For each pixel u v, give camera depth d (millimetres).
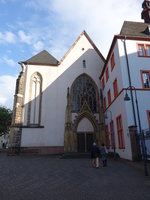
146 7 25547
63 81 27703
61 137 24672
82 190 6270
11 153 22781
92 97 27500
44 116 25453
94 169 11031
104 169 10984
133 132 13930
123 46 18312
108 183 7285
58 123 25328
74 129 24438
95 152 11852
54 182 7539
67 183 7352
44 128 24844
